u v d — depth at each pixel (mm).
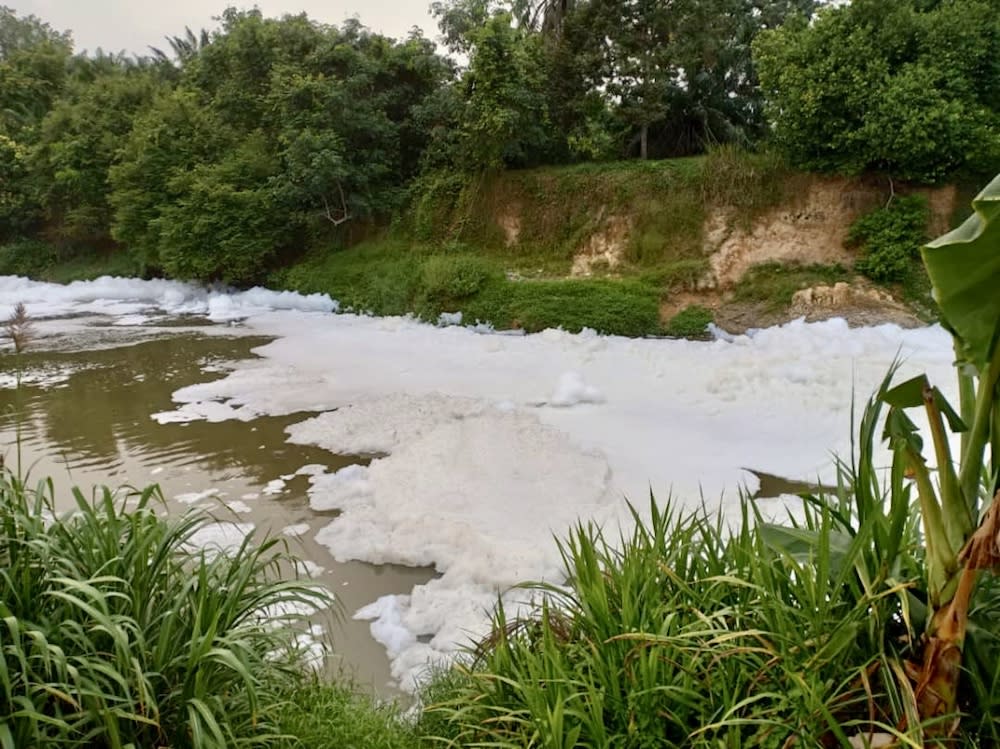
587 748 2041
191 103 19531
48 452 7426
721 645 2080
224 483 6441
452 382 9578
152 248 19219
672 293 12406
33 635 1953
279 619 2873
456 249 15422
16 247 23297
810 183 12297
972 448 1790
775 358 9508
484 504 5582
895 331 10234
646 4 13648
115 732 1987
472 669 2766
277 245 17781
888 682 1810
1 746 1880
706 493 5770
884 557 1967
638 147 15688
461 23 16484
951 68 10586
